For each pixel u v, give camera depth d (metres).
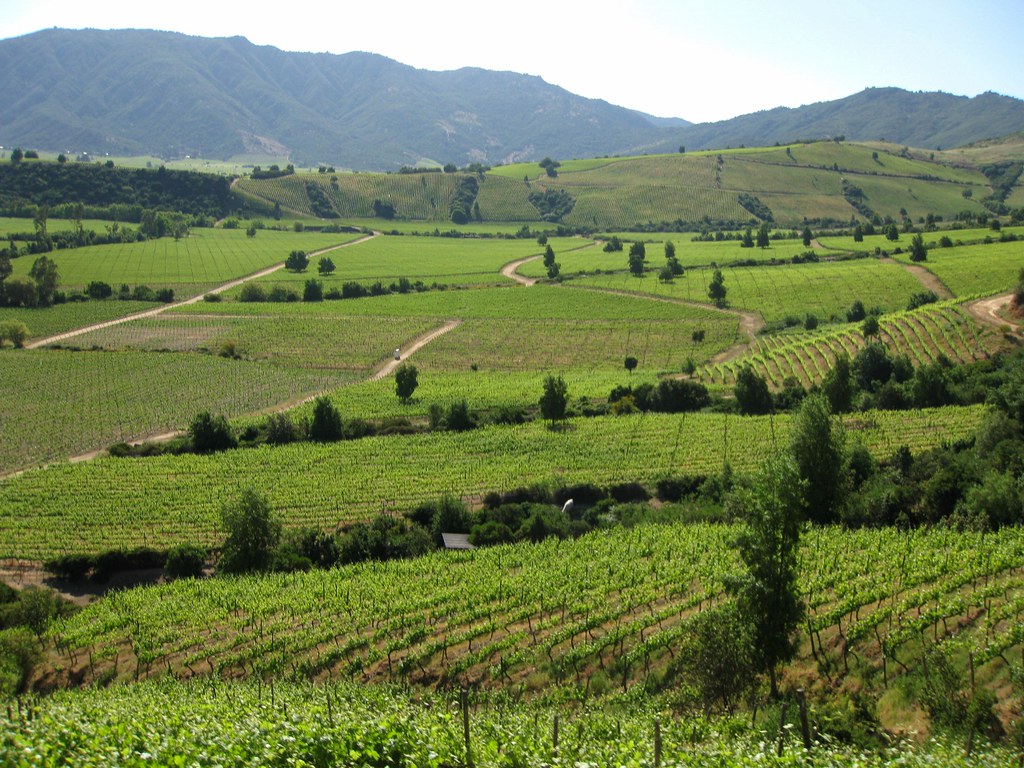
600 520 72.75
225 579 61.25
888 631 40.22
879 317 142.62
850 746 26.16
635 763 20.62
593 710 36.03
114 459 93.56
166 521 75.75
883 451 81.81
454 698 38.53
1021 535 50.72
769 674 36.22
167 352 150.25
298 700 33.75
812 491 65.31
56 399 122.06
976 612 41.16
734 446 90.56
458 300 192.00
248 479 86.00
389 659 45.62
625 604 49.12
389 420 106.75
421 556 65.00
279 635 50.28
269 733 22.44
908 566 48.75
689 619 42.16
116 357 145.75
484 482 83.44
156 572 68.06
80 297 188.12
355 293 199.62
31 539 72.38
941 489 62.91
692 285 194.25
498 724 27.92
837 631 41.94
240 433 102.12
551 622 48.34
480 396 121.31
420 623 49.81
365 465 89.81
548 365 144.00
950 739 27.88
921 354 119.62
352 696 36.28
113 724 25.42
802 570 50.38
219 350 152.00
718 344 150.88
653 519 70.19
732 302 176.88
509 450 93.44
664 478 81.12
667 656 41.81
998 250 189.00
